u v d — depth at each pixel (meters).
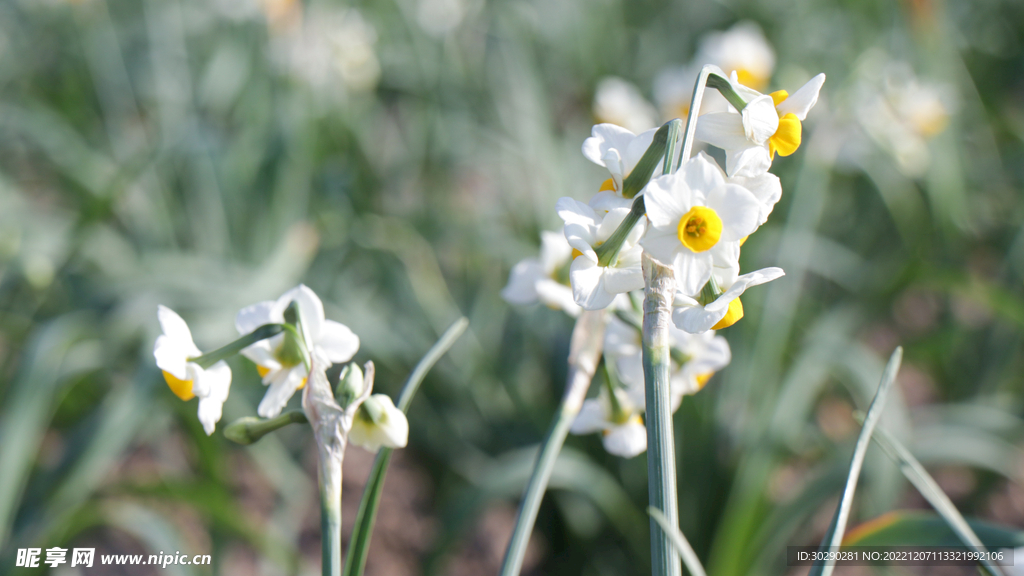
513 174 2.30
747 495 1.19
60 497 1.11
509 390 1.65
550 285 0.69
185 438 1.56
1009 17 3.22
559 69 3.24
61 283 1.77
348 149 2.36
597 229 0.58
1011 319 1.50
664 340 0.56
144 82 2.70
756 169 0.58
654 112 2.10
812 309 2.01
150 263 1.59
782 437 1.25
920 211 2.18
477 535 1.63
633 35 3.60
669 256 0.56
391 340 1.66
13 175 2.60
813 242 2.06
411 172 2.46
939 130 1.85
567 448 1.53
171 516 1.58
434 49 2.78
